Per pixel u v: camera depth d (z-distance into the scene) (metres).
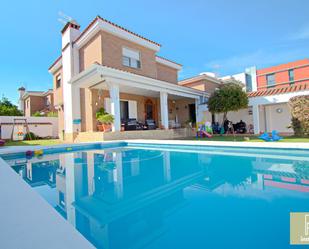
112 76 9.73
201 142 7.93
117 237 1.95
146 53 14.50
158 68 17.09
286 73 35.44
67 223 1.61
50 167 5.66
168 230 2.05
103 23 11.50
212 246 1.75
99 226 2.19
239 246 1.73
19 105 30.70
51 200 3.06
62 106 15.55
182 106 18.77
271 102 12.59
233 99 13.25
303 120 8.81
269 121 15.24
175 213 2.44
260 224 2.09
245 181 3.76
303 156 5.89
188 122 15.96
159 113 16.44
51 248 1.25
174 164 5.64
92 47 12.25
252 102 13.50
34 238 1.37
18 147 7.87
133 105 14.55
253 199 2.79
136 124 12.82
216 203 2.70
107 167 5.57
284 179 3.84
